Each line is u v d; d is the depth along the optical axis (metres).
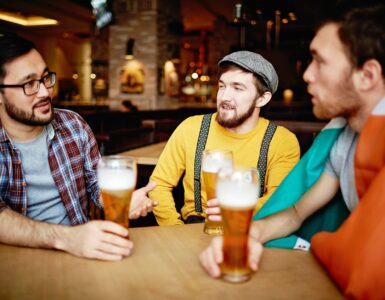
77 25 12.80
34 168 1.56
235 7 5.59
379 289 0.78
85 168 1.73
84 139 1.71
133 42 11.44
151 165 2.64
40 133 1.57
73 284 0.86
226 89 1.70
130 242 1.02
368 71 0.92
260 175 1.77
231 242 0.86
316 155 1.24
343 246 0.87
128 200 1.01
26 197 1.54
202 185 1.78
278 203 1.26
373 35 0.89
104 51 13.06
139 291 0.83
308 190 1.24
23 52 1.37
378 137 0.95
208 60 15.96
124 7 11.75
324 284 0.88
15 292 0.82
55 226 1.08
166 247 1.08
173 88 13.46
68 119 1.69
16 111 1.41
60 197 1.63
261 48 11.61
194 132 1.83
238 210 0.83
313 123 4.21
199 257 0.99
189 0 12.02
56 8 10.70
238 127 1.77
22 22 12.63
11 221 1.12
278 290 0.85
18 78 1.37
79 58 16.97
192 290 0.84
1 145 1.47
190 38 17.00
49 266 0.96
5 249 1.07
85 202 1.73
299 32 12.48
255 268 0.92
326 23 0.95
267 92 1.73
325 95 0.99
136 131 5.01
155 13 11.47
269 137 1.78
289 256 1.04
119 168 0.98
